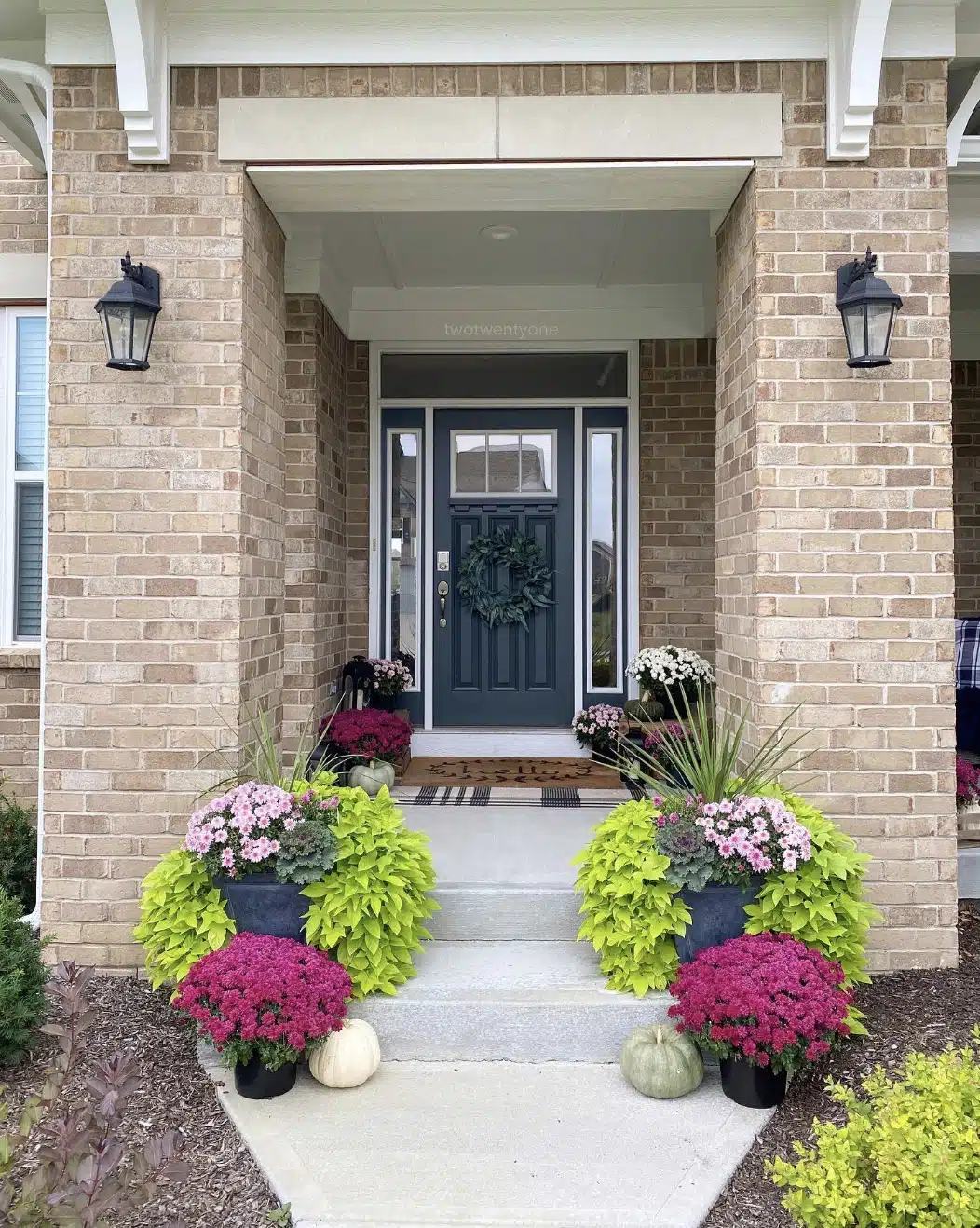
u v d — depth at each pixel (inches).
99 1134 72.7
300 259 212.5
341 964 125.5
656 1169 99.2
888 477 147.7
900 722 147.0
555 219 203.8
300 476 213.0
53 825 147.8
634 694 256.2
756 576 148.0
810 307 148.1
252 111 148.6
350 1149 102.9
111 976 146.6
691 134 147.9
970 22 151.9
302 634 212.2
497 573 259.8
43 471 214.2
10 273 211.9
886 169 148.4
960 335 260.1
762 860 122.4
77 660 148.3
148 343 145.1
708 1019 111.2
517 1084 118.3
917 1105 76.5
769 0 144.9
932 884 146.5
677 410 253.8
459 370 260.2
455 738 250.1
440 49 147.6
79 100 150.0
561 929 145.9
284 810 130.4
